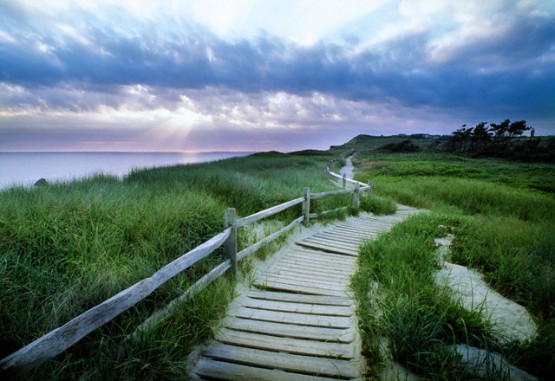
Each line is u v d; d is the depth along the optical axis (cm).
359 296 333
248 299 356
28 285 254
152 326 229
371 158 3997
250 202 709
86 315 170
